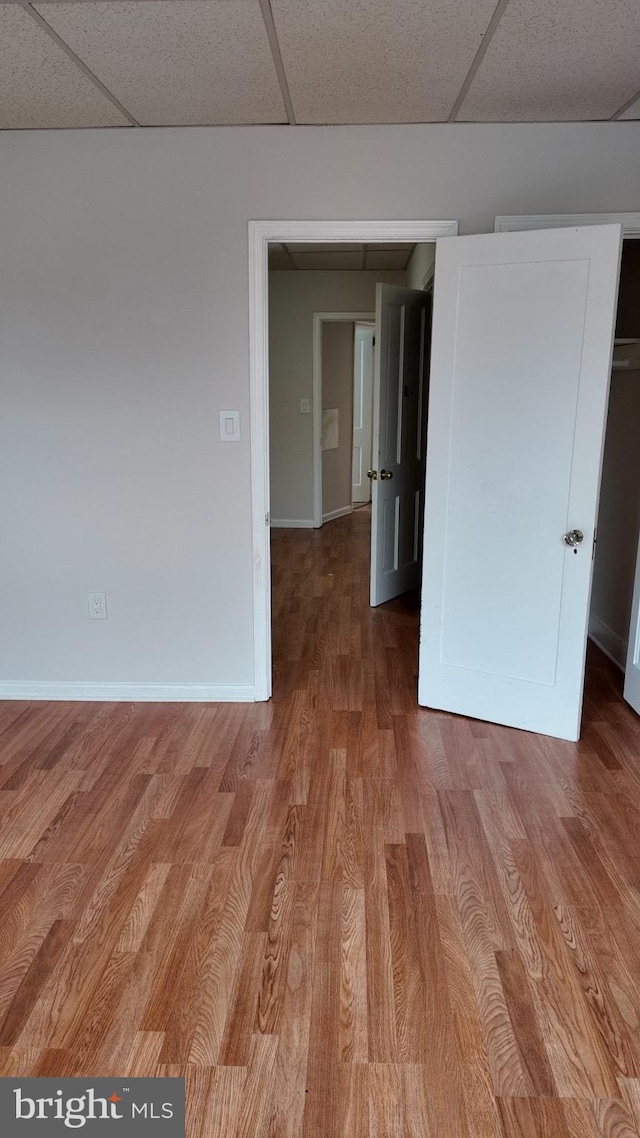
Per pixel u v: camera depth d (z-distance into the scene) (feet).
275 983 6.00
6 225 10.11
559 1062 5.32
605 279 8.82
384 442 15.70
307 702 11.47
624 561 12.78
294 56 7.72
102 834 8.01
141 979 6.03
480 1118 4.91
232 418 10.56
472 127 9.71
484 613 10.46
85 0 6.53
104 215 10.04
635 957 6.30
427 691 11.19
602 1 6.60
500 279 9.44
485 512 10.14
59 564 11.12
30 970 6.12
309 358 24.29
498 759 9.66
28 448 10.75
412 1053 5.38
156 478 10.78
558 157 9.75
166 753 9.84
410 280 20.97
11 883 7.20
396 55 7.71
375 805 8.59
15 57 7.73
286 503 25.68
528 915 6.79
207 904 6.92
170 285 10.21
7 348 10.46
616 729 10.54
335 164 9.86
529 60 7.82
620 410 13.14
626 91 8.64
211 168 9.89
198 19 6.93
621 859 7.61
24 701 11.52
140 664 11.43
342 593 17.60
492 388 9.77
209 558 11.03
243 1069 5.26
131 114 9.33
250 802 8.65
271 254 20.01
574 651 9.85
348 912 6.82
